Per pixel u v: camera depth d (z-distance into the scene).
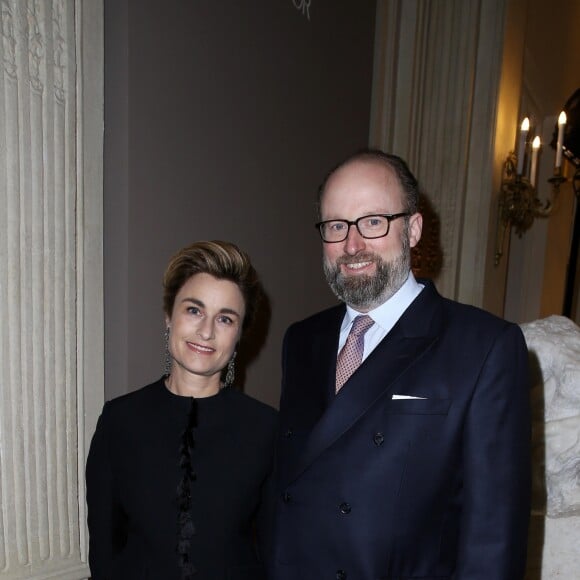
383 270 1.29
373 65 3.32
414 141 3.53
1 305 1.66
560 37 4.89
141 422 1.55
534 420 1.88
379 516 1.22
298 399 1.46
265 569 1.53
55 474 1.83
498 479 1.11
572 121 4.08
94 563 1.56
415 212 1.36
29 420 1.75
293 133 2.66
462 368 1.20
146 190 1.94
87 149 1.82
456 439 1.18
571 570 1.86
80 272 1.83
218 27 2.17
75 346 1.85
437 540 1.20
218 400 1.59
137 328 1.97
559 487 1.85
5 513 1.73
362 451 1.25
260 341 2.55
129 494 1.50
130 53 1.83
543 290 5.11
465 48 3.42
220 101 2.21
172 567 1.43
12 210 1.65
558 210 5.12
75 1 1.74
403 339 1.30
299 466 1.33
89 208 1.84
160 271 2.03
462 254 3.54
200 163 2.15
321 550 1.28
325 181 1.37
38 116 1.69
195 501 1.46
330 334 1.51
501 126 3.53
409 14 3.43
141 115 1.89
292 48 2.59
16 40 1.63
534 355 1.92
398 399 1.23
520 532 1.11
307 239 2.83
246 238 2.42
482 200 3.47
